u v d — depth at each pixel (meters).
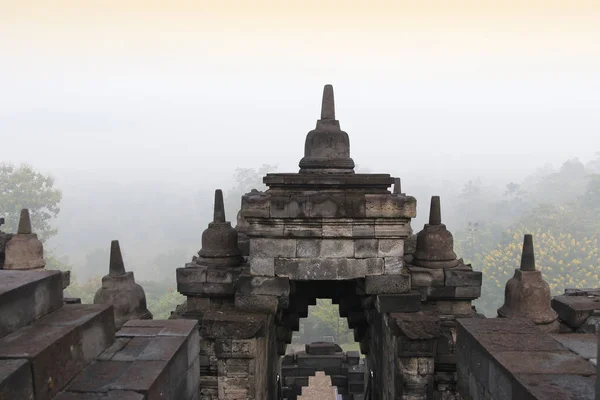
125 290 10.02
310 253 9.38
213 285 10.45
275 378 12.89
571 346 4.68
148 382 4.28
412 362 9.01
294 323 14.38
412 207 9.17
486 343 4.79
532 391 3.68
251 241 9.53
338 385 18.00
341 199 9.12
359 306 14.20
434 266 10.49
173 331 5.67
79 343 4.48
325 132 10.85
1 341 4.01
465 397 5.37
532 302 8.76
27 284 4.46
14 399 3.43
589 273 51.47
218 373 9.26
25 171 44.09
